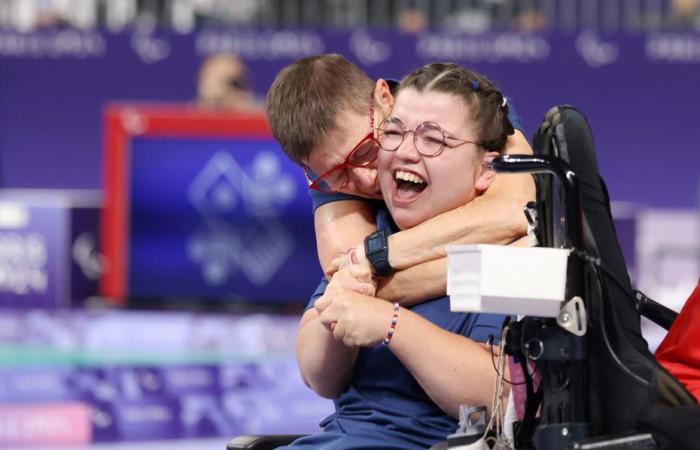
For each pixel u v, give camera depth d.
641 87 18.08
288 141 6.43
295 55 17.98
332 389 6.37
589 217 5.02
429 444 5.97
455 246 4.83
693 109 18.11
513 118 6.47
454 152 5.92
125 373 13.28
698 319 5.32
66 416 13.19
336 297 5.87
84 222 15.16
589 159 5.12
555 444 4.91
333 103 6.28
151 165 14.64
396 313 5.79
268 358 13.80
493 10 19.48
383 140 6.02
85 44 18.33
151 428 13.30
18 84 18.41
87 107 18.38
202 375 13.41
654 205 18.19
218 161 14.54
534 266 4.74
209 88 17.38
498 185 6.10
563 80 18.08
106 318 14.45
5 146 18.47
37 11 19.20
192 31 18.16
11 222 14.90
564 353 4.87
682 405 4.84
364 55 17.98
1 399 13.15
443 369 5.73
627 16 19.38
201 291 14.64
